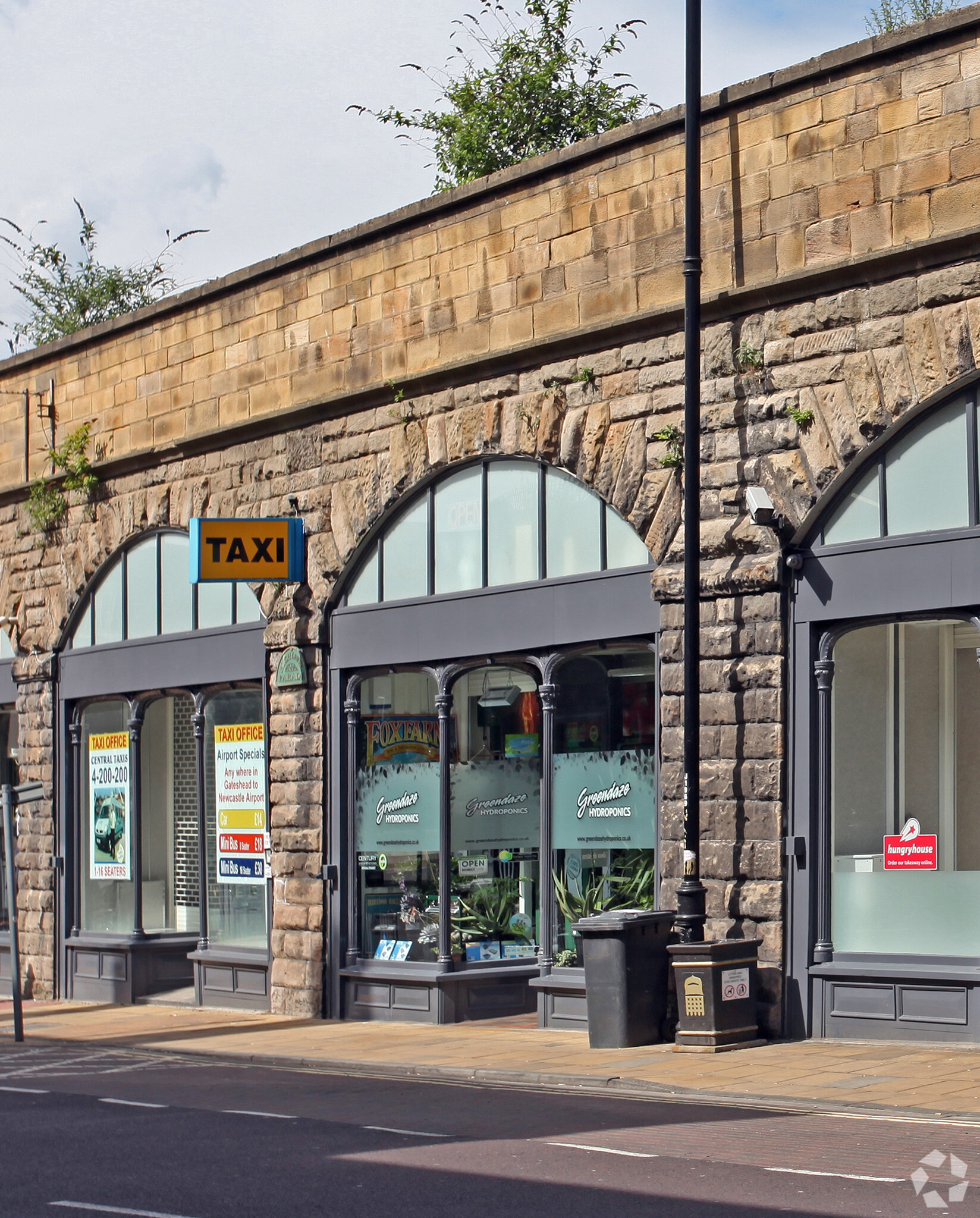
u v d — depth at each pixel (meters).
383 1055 14.88
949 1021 13.39
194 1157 9.64
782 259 14.66
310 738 18.94
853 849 14.28
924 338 13.64
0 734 25.30
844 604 14.18
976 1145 9.39
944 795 13.90
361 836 18.52
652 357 15.63
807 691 14.41
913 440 13.94
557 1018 16.22
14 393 24.47
